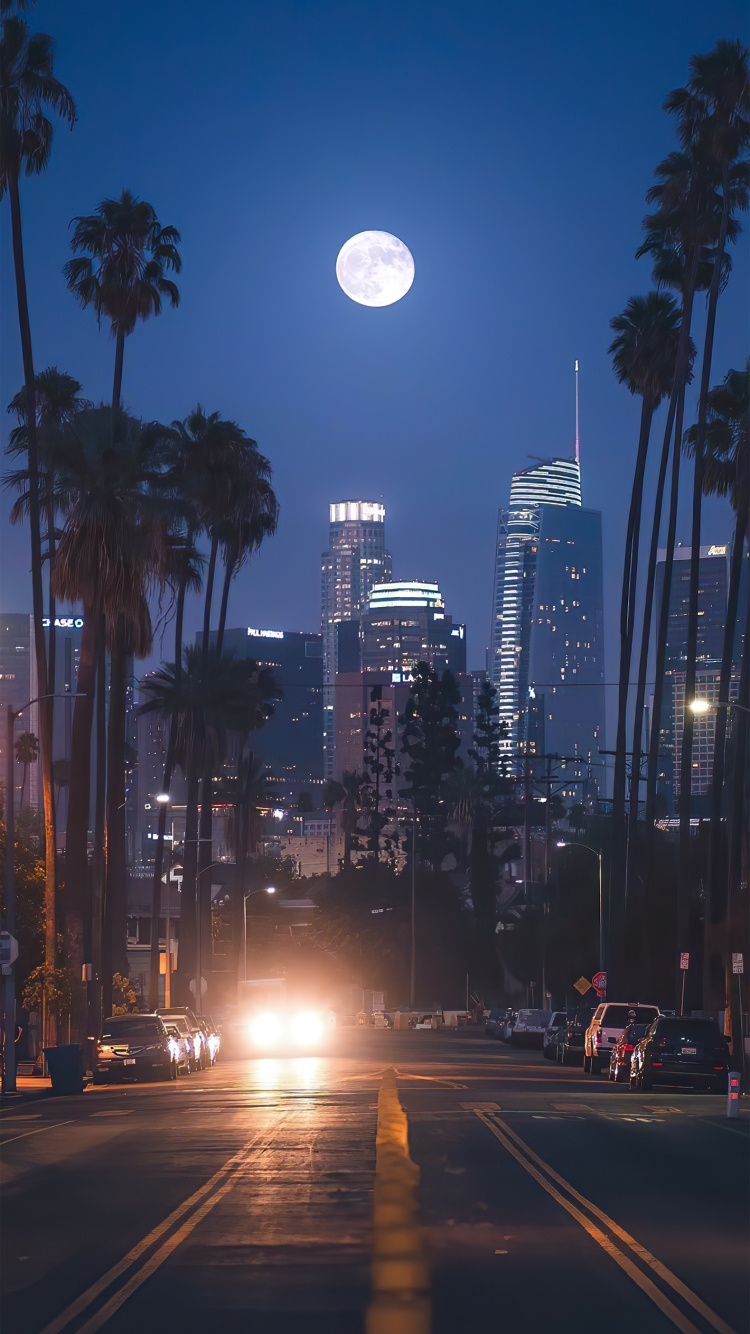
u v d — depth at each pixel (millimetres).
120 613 54094
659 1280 12844
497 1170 20531
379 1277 12922
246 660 104250
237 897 120688
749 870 61250
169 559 55312
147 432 54156
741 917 63938
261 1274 13102
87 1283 12891
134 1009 65125
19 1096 41312
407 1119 29031
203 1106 33375
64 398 63688
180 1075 51125
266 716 111312
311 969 156250
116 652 59812
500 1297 12133
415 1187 18469
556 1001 128250
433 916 151125
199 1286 12625
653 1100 36594
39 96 50375
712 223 69750
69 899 52625
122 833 69438
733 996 57812
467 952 149250
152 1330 11047
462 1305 11820
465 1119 29078
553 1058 69750
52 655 66750
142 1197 18125
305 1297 12133
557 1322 11234
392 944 148250
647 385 77500
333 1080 44406
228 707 90375
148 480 53531
